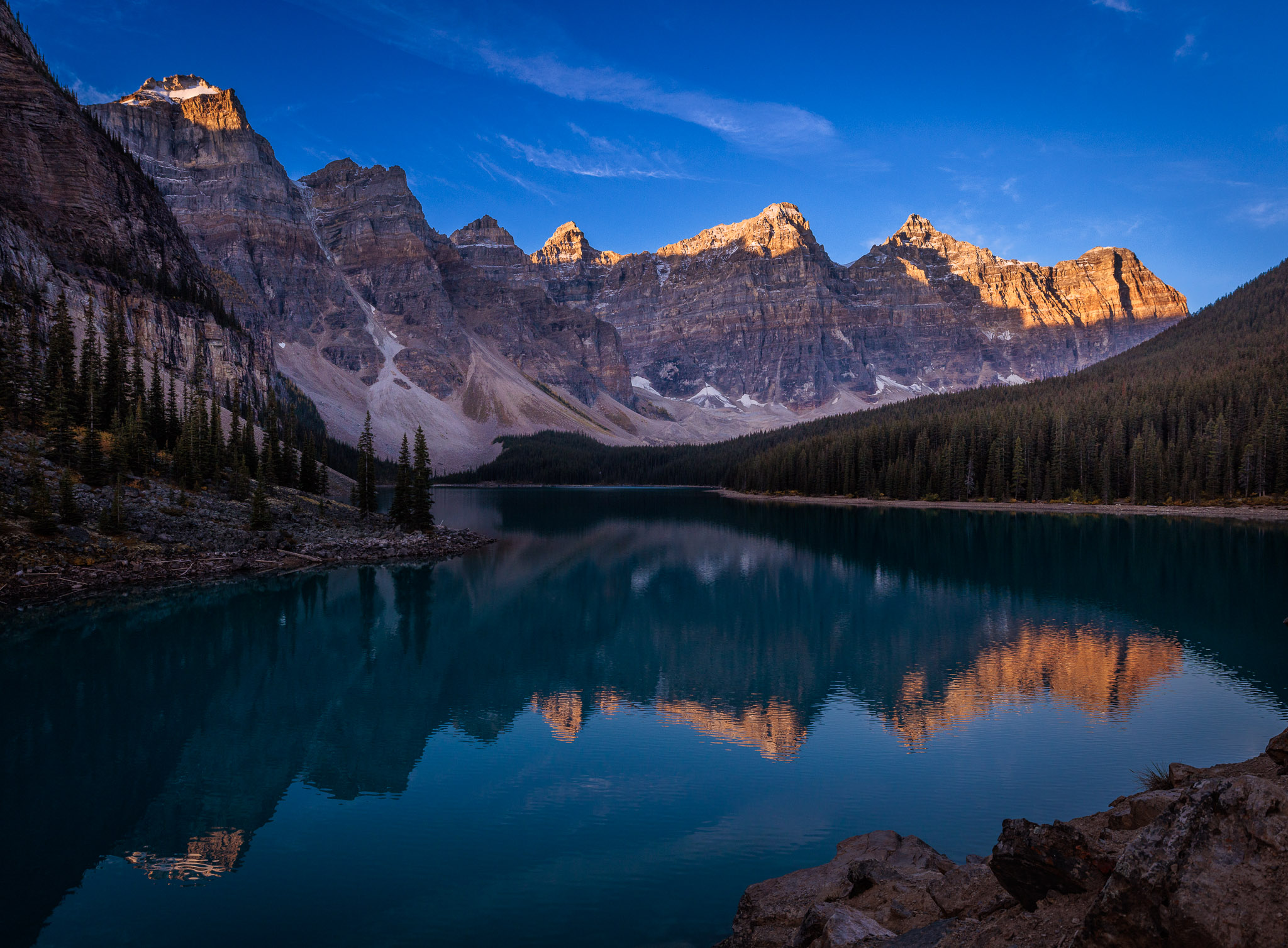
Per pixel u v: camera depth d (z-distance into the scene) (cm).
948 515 14075
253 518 8119
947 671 4234
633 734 3316
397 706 3759
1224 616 5553
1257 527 11138
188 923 1867
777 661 4550
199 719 3547
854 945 1129
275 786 2762
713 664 4522
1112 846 1074
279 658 4641
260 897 1980
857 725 3388
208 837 2361
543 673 4372
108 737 3297
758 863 2161
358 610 6012
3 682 4062
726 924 1841
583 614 6003
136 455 8306
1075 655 4525
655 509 17675
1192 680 3978
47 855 2244
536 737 3291
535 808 2555
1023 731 3253
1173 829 860
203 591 6378
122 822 2477
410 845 2300
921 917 1241
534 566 8406
